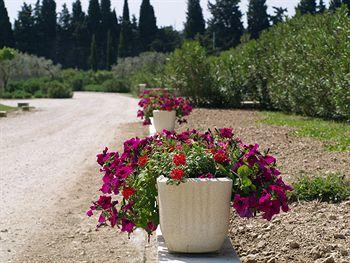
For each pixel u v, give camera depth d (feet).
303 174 25.27
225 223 14.42
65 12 360.89
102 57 317.01
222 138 16.81
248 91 77.56
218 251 14.75
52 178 31.07
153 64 211.41
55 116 79.87
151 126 49.80
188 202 14.02
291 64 62.13
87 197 26.07
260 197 14.16
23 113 86.28
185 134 17.21
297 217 19.12
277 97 67.05
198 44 81.10
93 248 18.56
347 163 28.32
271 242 17.15
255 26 233.76
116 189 15.69
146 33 308.81
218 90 79.77
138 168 15.66
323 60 54.13
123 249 18.43
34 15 319.68
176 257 14.29
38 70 228.84
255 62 76.23
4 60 169.58
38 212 23.35
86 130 58.44
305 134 42.14
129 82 195.00
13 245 18.95
